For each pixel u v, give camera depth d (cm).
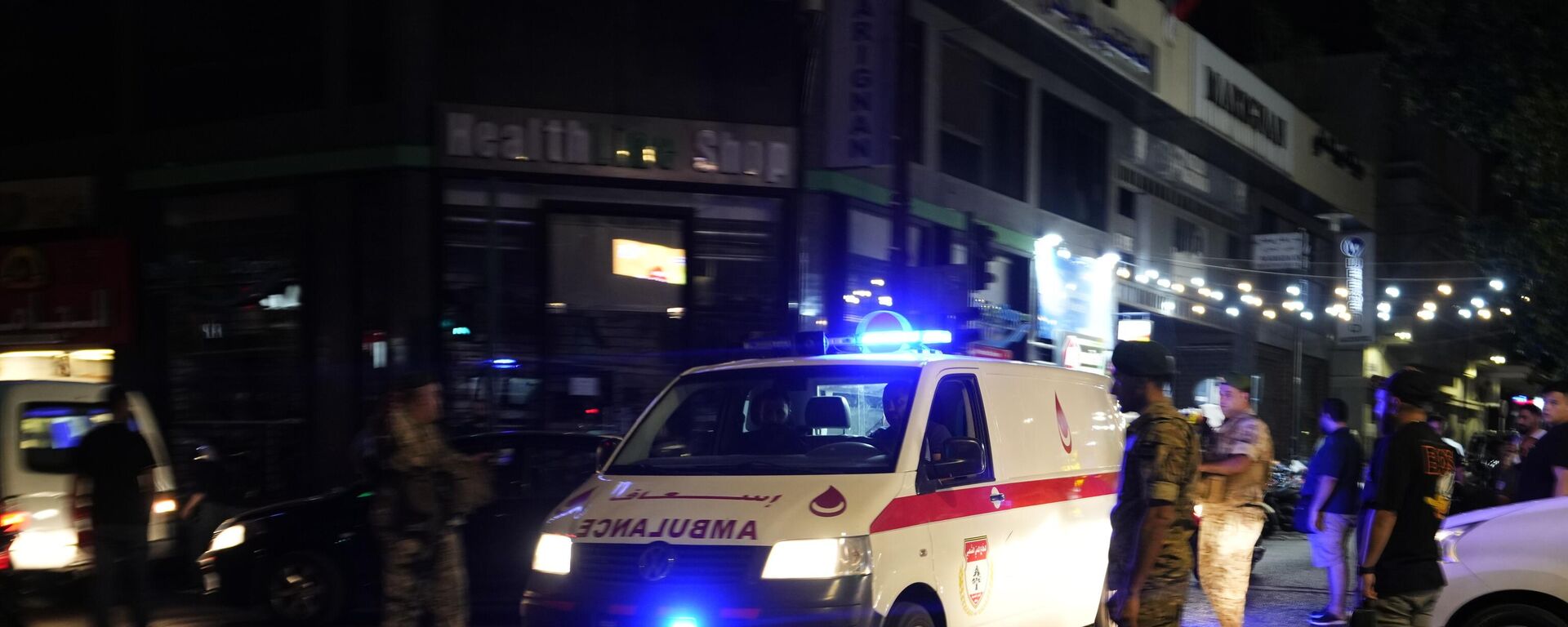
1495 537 683
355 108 1588
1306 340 3541
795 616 578
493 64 1600
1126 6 2261
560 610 621
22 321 1756
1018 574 711
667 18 1658
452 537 765
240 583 970
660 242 1638
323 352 1591
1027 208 2155
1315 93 3897
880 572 596
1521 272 2000
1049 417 798
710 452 725
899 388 689
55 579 895
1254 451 804
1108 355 2375
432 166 1561
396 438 749
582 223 1611
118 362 1714
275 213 1647
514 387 1570
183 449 1659
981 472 692
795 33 1681
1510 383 5169
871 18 1644
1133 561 514
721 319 1639
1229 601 804
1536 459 787
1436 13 1942
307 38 1653
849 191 1716
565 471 999
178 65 1727
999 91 2142
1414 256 3794
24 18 1819
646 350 1620
